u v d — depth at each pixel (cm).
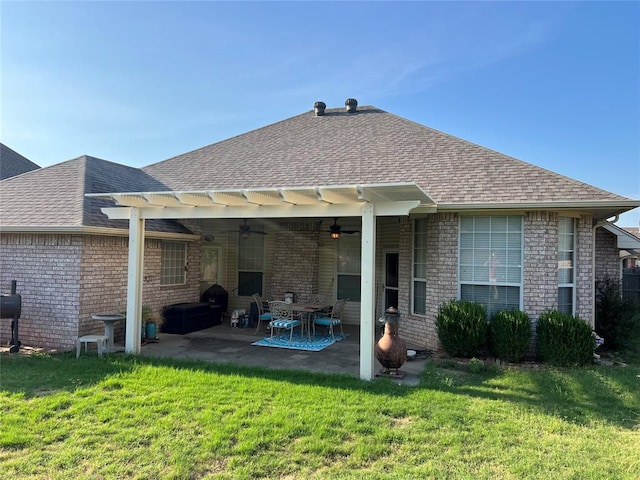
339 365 805
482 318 821
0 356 852
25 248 982
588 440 470
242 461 416
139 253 890
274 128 1498
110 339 908
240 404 564
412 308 1020
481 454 434
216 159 1335
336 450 440
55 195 1079
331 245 1370
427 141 1164
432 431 489
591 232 916
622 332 937
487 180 923
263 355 890
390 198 749
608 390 631
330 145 1264
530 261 855
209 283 1454
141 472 394
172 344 1005
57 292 951
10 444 445
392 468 409
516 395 613
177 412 534
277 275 1366
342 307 1159
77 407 545
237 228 1465
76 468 401
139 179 1292
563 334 778
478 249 898
